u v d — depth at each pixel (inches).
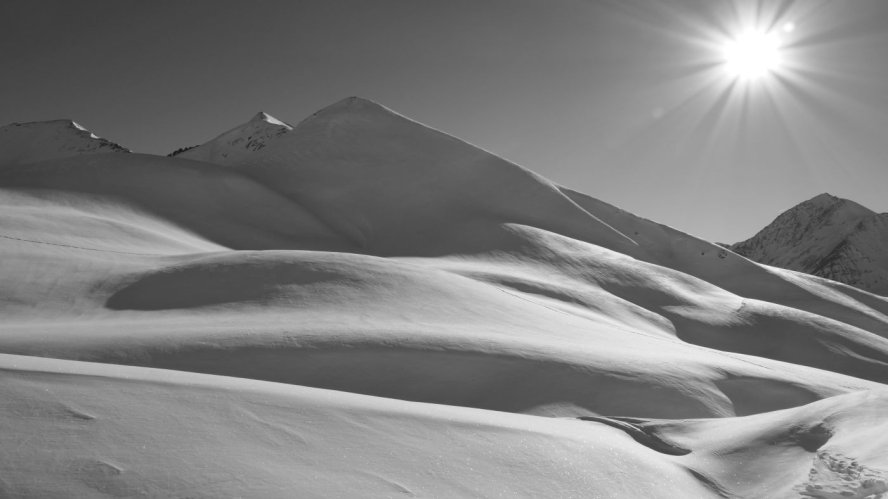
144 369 359.6
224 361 714.8
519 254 2420.0
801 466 322.3
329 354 771.4
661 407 767.7
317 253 1343.5
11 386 276.4
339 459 261.9
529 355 842.8
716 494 318.3
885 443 307.9
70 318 870.4
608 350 956.6
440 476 264.1
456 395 736.3
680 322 1881.2
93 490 211.2
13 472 214.2
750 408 869.2
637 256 3097.9
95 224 1558.8
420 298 1136.8
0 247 1130.0
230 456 246.8
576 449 322.0
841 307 2888.8
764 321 2000.5
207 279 1090.7
